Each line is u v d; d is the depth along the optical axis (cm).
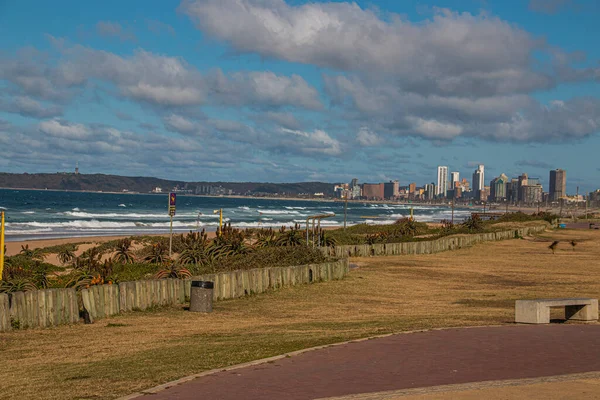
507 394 887
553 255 4809
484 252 5025
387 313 2095
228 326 1789
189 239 3875
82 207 16288
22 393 988
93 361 1270
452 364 1091
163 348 1395
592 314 1706
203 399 878
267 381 979
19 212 12262
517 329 1501
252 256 3150
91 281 2303
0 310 1647
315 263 3145
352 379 986
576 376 985
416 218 16175
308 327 1709
